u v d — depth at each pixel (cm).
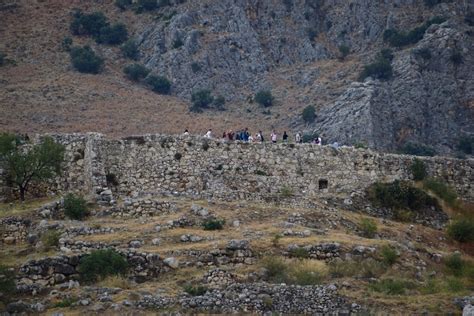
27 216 9050
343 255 8306
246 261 8106
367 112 17312
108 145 10094
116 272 7862
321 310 7319
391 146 17188
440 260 8869
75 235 8581
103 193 9575
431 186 10388
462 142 17588
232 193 9794
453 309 7338
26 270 7844
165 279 7862
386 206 10162
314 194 10200
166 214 9156
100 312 7188
